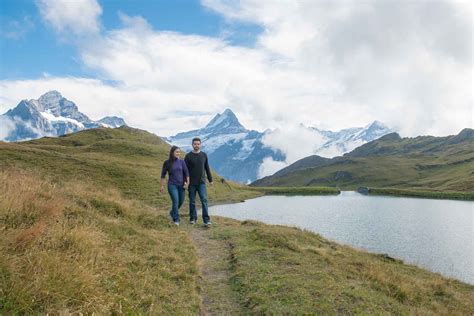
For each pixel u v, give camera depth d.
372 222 61.72
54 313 5.80
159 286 8.41
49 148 102.12
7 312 5.45
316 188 169.12
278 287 9.36
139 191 56.03
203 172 19.22
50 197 12.17
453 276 29.14
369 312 8.47
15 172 13.95
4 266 6.26
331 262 12.86
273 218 60.31
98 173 61.53
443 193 152.50
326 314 7.98
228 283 10.11
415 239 46.38
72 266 7.09
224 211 65.69
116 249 9.70
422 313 10.04
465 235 49.72
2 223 8.34
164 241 13.08
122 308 6.62
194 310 7.95
